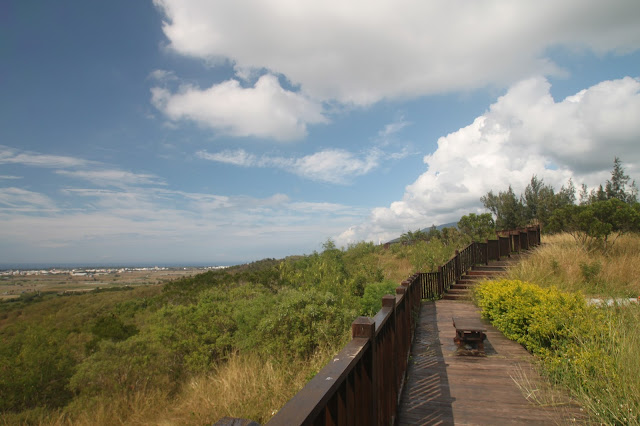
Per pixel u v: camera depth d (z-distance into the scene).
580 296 6.16
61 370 8.08
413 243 25.20
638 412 3.38
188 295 13.41
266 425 1.00
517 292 7.09
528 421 3.82
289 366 6.38
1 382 7.28
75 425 6.33
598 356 4.29
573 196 26.20
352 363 1.81
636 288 9.59
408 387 4.95
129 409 6.57
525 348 6.62
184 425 5.20
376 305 10.00
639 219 12.20
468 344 6.49
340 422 1.65
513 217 26.59
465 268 15.19
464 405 4.28
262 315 7.74
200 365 7.58
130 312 15.35
